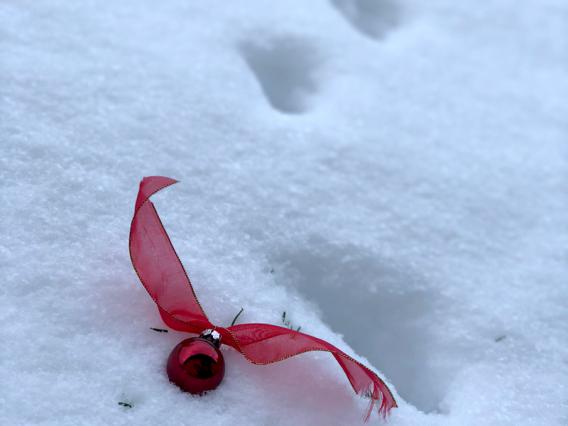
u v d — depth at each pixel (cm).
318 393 60
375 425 60
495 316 69
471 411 63
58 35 77
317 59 85
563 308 70
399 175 77
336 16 89
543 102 87
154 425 57
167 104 75
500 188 78
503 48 92
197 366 57
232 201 70
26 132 68
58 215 64
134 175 69
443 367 67
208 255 66
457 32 92
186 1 85
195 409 58
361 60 86
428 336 69
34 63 73
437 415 63
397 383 67
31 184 65
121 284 62
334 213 72
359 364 57
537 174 80
